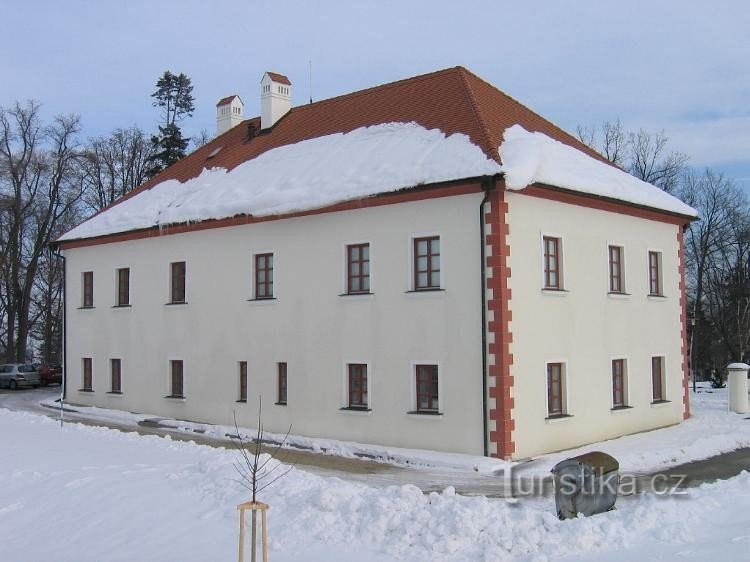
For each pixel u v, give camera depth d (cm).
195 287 2522
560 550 952
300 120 2808
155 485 1349
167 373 2608
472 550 965
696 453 1928
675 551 945
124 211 2914
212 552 1023
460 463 1742
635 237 2303
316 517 1090
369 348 2020
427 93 2391
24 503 1314
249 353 2334
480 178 1795
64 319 3084
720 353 4953
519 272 1848
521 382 1825
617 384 2206
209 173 2816
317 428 2133
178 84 5844
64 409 2917
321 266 2148
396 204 1983
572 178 1998
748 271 5344
